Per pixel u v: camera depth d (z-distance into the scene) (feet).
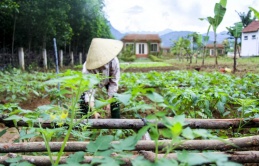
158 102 3.54
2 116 7.29
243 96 12.72
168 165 2.91
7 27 55.62
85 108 9.39
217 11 30.30
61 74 3.88
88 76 3.72
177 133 2.89
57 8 59.62
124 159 4.78
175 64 84.64
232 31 40.37
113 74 11.04
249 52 139.03
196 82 19.51
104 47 8.50
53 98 11.02
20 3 51.47
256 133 10.27
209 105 11.13
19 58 49.73
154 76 24.22
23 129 7.01
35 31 59.11
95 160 3.38
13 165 4.22
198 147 6.02
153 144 6.05
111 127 7.27
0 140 12.02
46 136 4.06
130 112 13.87
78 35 86.28
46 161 5.57
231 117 12.89
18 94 21.16
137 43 172.35
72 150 6.33
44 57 59.26
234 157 5.17
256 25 138.10
